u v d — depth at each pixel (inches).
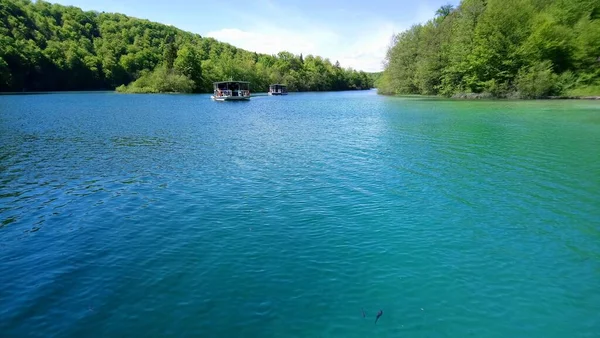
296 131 1323.8
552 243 429.7
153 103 2933.1
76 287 343.0
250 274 364.5
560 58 2568.9
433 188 627.2
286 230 465.7
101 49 6195.9
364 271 370.9
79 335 280.2
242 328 288.7
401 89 3846.0
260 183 661.9
